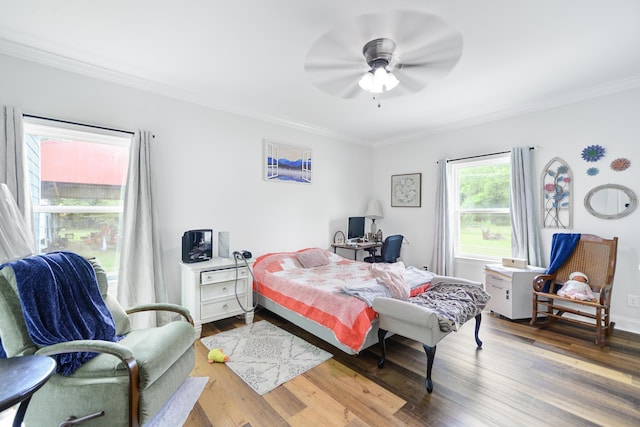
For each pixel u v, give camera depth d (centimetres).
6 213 158
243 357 225
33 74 220
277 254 350
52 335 141
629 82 265
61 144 239
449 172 403
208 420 158
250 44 210
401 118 373
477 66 239
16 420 113
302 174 409
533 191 326
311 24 186
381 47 195
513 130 345
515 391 183
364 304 214
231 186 335
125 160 269
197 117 307
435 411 165
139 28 191
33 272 146
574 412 164
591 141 291
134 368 132
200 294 264
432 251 427
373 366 213
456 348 241
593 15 175
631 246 271
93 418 130
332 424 155
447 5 167
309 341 254
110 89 254
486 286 329
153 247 268
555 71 249
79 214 247
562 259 293
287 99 313
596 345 246
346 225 474
